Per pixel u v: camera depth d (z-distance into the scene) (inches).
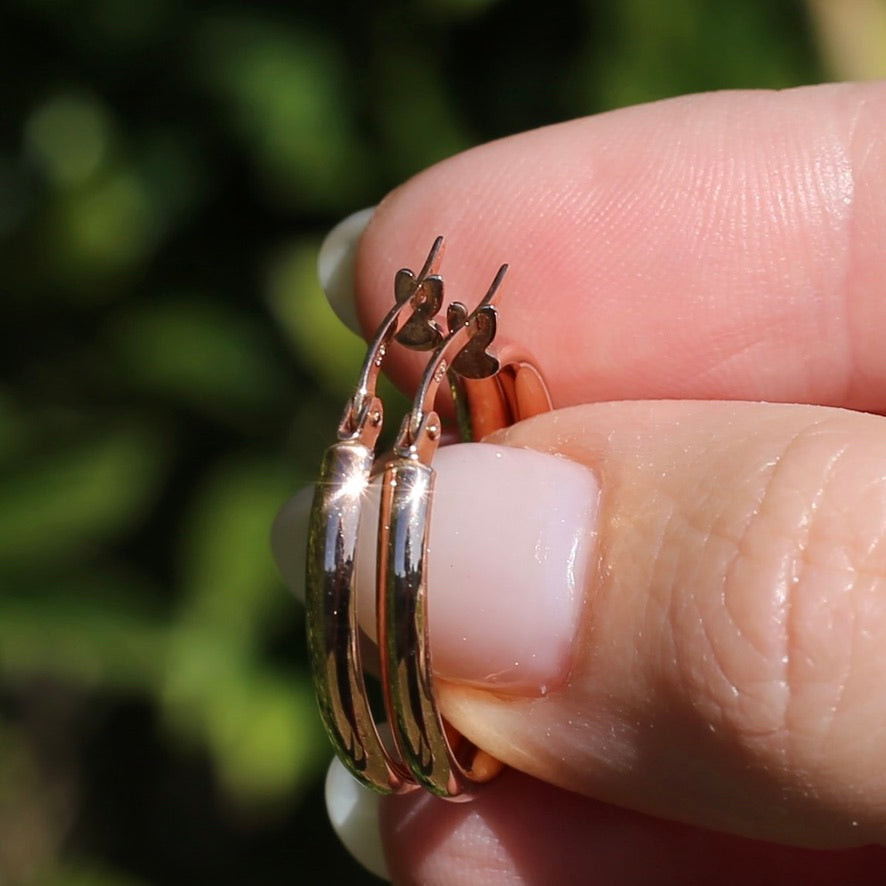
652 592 4.4
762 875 5.1
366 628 4.5
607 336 5.3
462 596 4.5
